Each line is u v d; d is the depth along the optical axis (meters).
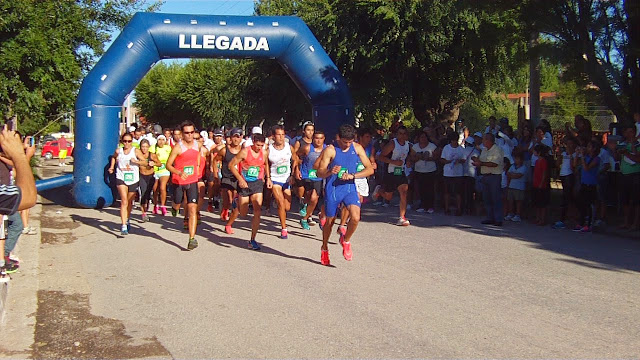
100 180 14.25
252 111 28.72
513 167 12.69
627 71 13.51
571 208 12.09
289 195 11.70
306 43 15.46
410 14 20.17
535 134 13.08
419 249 9.59
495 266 8.35
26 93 14.95
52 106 16.70
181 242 10.27
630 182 11.00
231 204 12.69
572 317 6.08
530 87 17.36
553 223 12.35
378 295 6.90
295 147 11.66
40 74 15.22
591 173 11.20
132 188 11.20
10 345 5.34
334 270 8.13
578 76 13.73
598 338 5.48
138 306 6.57
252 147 9.45
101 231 11.40
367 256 9.05
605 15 12.90
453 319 6.03
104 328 5.87
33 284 7.32
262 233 11.15
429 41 20.38
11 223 7.62
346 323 5.93
